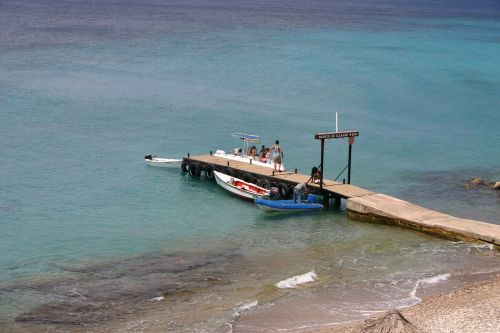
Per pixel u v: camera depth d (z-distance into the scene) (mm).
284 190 52625
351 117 83812
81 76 103500
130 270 37750
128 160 63156
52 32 158000
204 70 112750
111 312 31875
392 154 67625
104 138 70375
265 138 72062
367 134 75625
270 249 41438
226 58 126312
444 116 86750
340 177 59250
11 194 52312
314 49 144750
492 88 107500
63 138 69750
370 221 46812
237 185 53500
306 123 79438
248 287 35000
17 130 71938
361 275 36656
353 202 47500
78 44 138375
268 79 107062
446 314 29547
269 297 33438
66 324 30656
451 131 78750
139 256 40188
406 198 53375
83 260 39406
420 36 185875
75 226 45781
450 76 117375
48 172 58406
